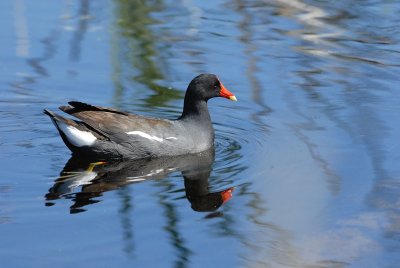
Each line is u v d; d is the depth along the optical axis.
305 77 17.66
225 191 12.25
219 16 21.39
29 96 16.56
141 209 11.43
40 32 19.73
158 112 15.95
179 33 20.06
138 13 21.44
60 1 22.06
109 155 13.95
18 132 14.95
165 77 17.56
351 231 10.76
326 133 14.86
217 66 18.12
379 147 14.05
